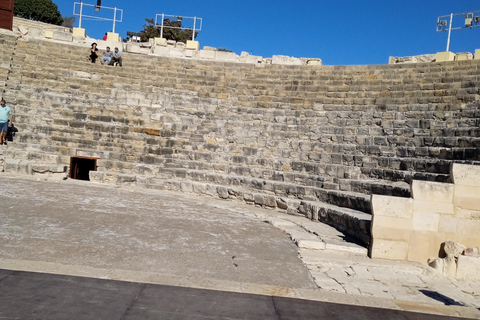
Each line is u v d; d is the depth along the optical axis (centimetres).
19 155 1513
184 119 1833
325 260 770
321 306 563
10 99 1745
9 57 1973
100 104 1845
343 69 2072
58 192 1200
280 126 1744
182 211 1138
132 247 757
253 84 2052
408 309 583
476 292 695
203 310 512
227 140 1745
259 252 802
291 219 1151
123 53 2348
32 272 582
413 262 807
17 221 848
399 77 1903
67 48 2211
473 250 774
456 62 1864
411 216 812
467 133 1334
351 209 1114
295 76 2077
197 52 2466
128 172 1603
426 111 1580
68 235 790
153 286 575
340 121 1697
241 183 1465
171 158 1686
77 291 532
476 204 802
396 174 1255
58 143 1655
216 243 840
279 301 567
